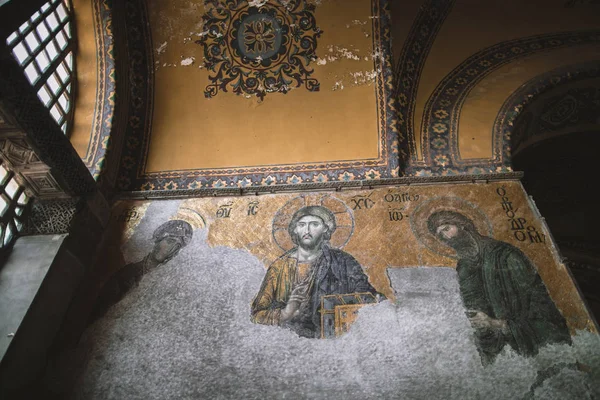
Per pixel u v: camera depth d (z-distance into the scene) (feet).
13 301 14.38
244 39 19.67
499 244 15.96
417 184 17.80
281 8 19.47
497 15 20.40
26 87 14.32
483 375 13.06
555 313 14.14
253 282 15.78
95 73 18.90
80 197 16.65
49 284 15.01
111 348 14.67
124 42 19.36
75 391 13.89
